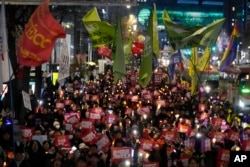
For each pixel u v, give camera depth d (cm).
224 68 2314
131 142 1357
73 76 4428
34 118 1686
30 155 1094
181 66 3866
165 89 3184
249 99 2439
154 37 1923
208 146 1324
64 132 1458
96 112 1767
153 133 1527
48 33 883
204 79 3591
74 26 5488
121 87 3531
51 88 2781
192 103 2370
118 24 1533
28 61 903
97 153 1114
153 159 1195
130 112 1962
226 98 2864
